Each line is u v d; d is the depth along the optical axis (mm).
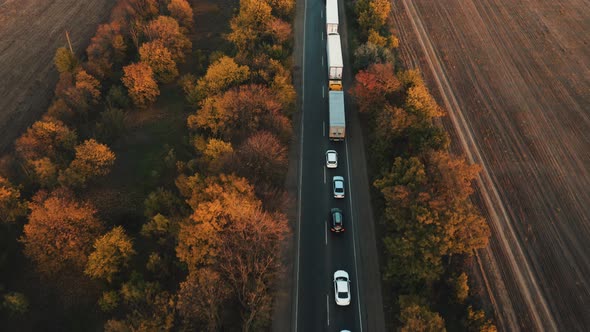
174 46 90812
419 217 45188
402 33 99875
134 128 78125
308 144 71562
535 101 78375
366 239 57344
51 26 107625
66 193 55844
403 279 49250
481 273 51812
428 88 82188
